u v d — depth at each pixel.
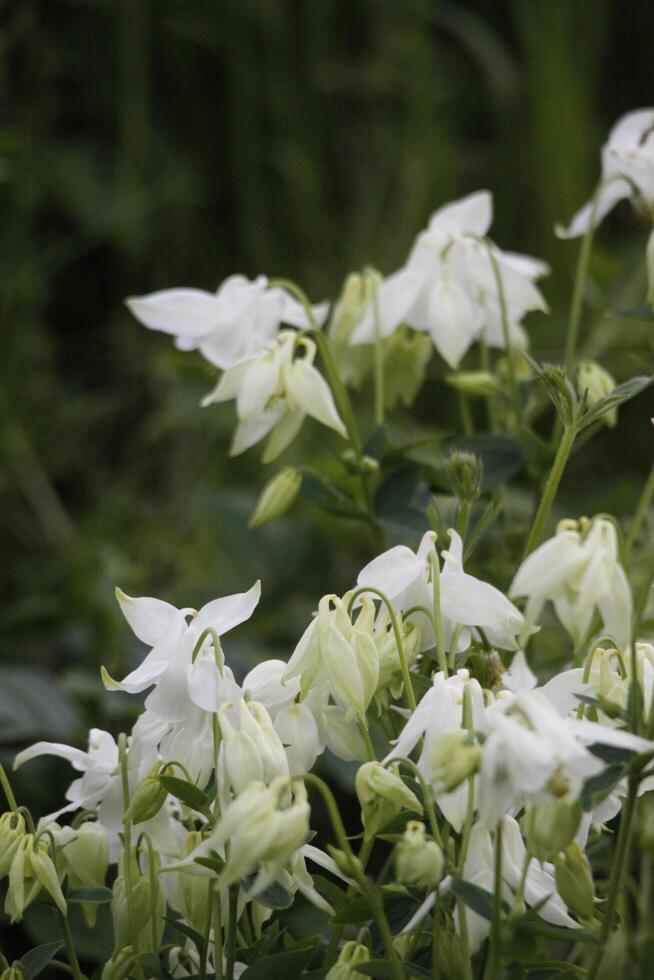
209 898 0.66
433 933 0.65
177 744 0.66
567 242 1.10
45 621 0.88
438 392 1.02
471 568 0.76
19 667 0.84
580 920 0.66
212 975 0.67
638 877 0.78
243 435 0.73
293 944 0.66
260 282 0.76
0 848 0.66
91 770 0.67
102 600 0.87
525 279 0.76
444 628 0.67
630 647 0.66
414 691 0.70
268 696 0.66
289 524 0.92
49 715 0.81
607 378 0.74
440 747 0.62
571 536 0.63
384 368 0.78
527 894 0.65
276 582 0.90
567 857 0.64
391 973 0.64
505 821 0.65
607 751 0.63
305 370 0.72
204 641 0.66
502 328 0.78
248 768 0.64
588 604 0.63
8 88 1.09
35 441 1.04
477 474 0.69
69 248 1.12
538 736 0.61
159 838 0.67
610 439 1.06
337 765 0.74
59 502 1.04
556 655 0.79
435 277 0.76
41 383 1.06
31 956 0.66
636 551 0.81
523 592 0.63
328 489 0.75
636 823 0.73
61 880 0.67
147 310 0.76
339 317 0.77
